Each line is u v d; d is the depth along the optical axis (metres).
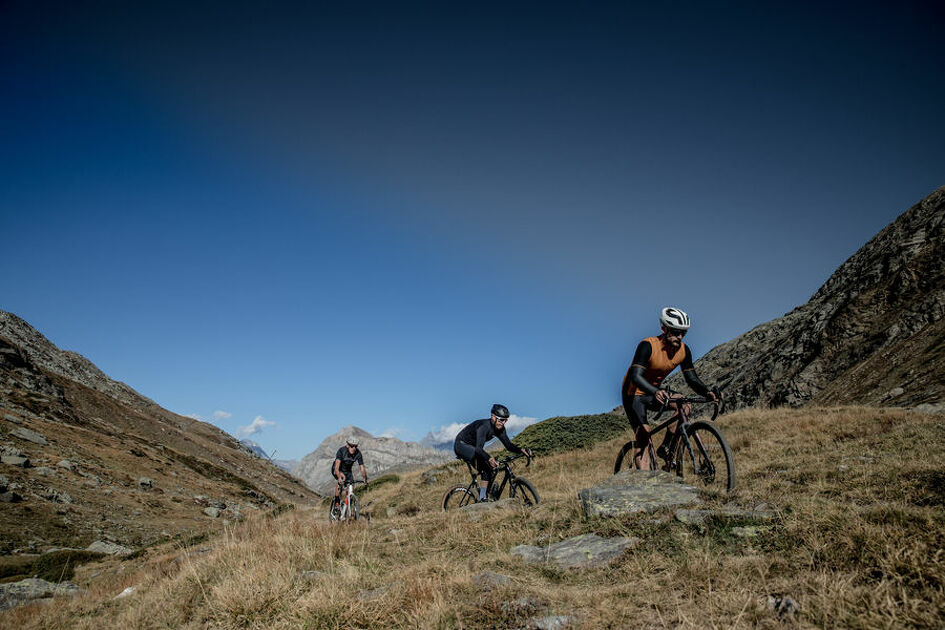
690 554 3.71
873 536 3.18
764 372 33.09
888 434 9.17
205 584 5.48
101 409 65.75
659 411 6.45
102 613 6.41
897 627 2.32
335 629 3.55
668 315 6.07
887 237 34.62
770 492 5.31
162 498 34.06
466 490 8.23
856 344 26.70
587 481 11.59
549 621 3.07
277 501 57.81
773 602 2.77
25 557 17.20
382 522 7.91
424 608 3.51
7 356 53.69
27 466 29.11
